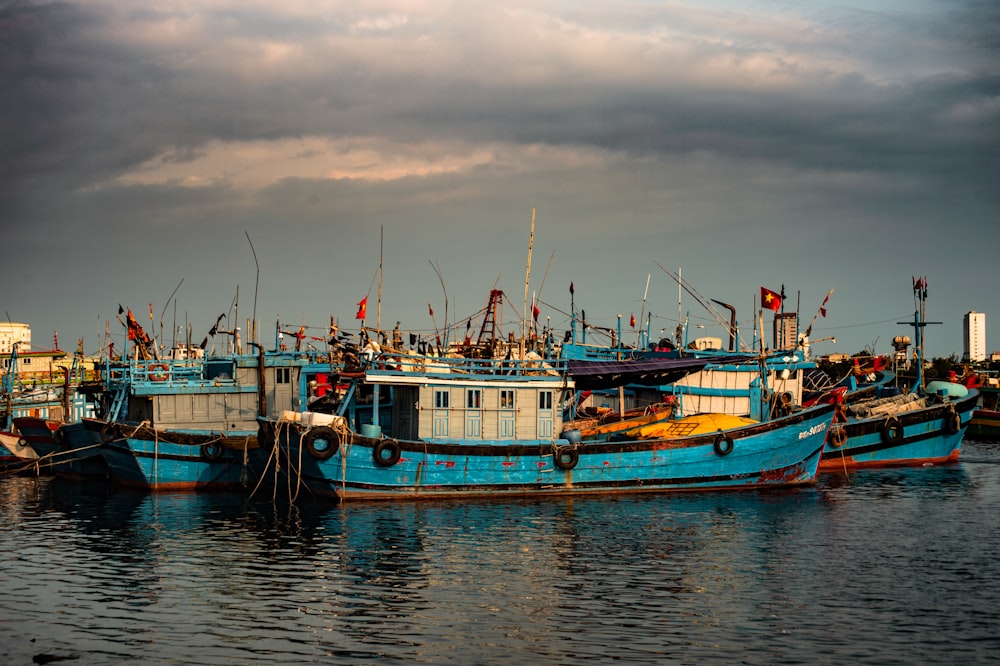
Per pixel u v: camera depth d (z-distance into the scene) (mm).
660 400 60656
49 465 58000
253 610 31359
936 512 46219
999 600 32469
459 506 46219
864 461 60875
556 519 43719
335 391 59062
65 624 30078
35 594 32906
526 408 49125
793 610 31422
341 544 39250
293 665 27109
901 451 61625
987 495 50812
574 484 48625
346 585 33938
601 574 35250
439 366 50094
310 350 55594
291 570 35688
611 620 30484
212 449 51469
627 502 47625
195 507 46969
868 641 28828
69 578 34719
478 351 54656
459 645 28516
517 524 42688
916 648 28312
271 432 47656
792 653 27922
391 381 47594
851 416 62094
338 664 27203
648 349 67188
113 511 46125
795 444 51719
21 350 91500
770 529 42344
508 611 31297
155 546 39125
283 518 43969
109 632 29453
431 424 48219
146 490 51750
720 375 61219
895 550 38906
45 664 27125
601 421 55938
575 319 66250
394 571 35562
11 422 62812
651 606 31828
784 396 57531
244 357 53906
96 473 56750
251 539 40156
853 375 70875
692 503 47594
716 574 35344
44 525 43125
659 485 49688
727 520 44000
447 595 32844
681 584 34156
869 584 34219
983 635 29297
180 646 28375
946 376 95938
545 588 33594
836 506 47500
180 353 64500
